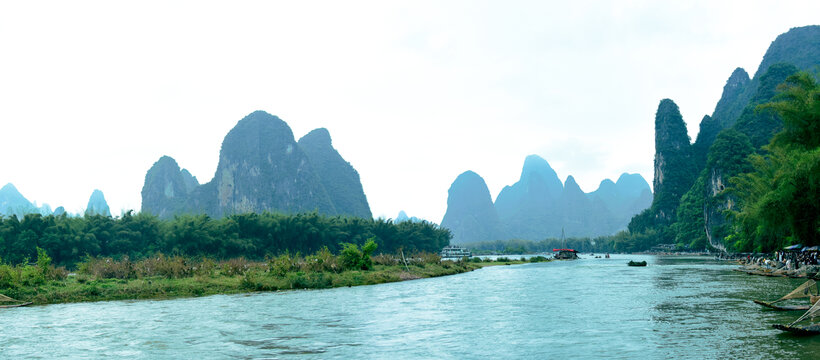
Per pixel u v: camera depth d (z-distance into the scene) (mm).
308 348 12805
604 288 29938
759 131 171000
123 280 30688
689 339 12555
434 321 17297
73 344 13672
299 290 31781
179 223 92188
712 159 157500
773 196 32375
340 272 40312
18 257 73875
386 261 49875
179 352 12484
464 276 47469
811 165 25875
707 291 25938
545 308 20344
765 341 11984
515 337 13852
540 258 101688
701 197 171250
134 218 94938
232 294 29047
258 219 108250
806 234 33281
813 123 27875
